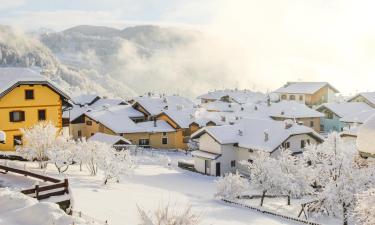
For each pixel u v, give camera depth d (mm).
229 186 37000
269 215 32719
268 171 36812
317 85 110812
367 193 17125
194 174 54438
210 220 27547
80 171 41719
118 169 37188
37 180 23047
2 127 42062
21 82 42500
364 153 9141
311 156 36219
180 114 77250
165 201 31141
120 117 76125
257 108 86250
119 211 24797
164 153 70312
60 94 45656
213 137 55812
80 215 20312
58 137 40250
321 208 33094
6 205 17516
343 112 83750
